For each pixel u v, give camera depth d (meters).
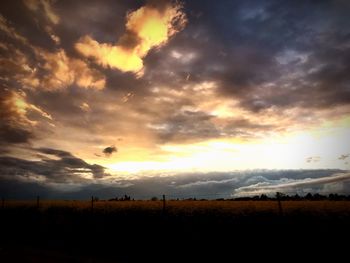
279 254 12.20
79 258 14.27
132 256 15.05
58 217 20.31
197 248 14.10
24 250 16.05
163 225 15.42
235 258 13.10
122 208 17.58
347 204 11.84
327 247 11.38
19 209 23.45
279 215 12.54
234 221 13.55
